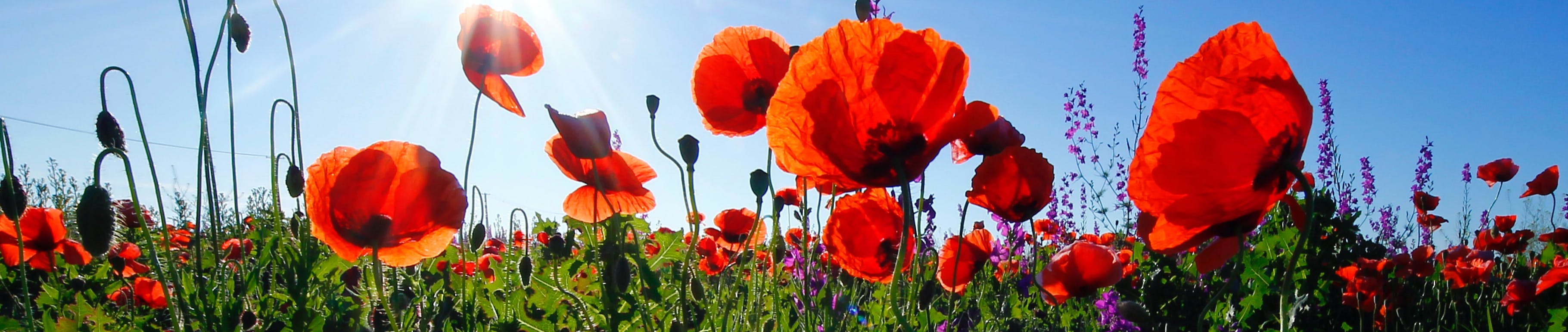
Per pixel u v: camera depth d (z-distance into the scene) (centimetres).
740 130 78
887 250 84
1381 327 133
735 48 77
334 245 71
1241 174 51
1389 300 128
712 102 77
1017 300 116
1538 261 192
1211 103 51
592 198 86
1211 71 51
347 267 92
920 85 56
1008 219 72
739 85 77
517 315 92
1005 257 95
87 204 68
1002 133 73
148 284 118
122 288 131
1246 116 51
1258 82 50
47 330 92
